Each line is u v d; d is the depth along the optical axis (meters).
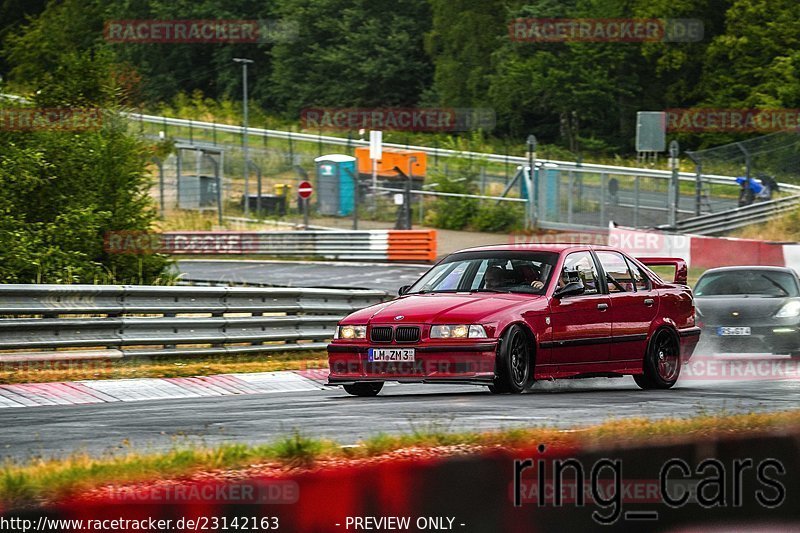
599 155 188.62
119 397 36.59
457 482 18.44
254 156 162.12
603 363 37.22
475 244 115.44
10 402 34.12
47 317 41.88
